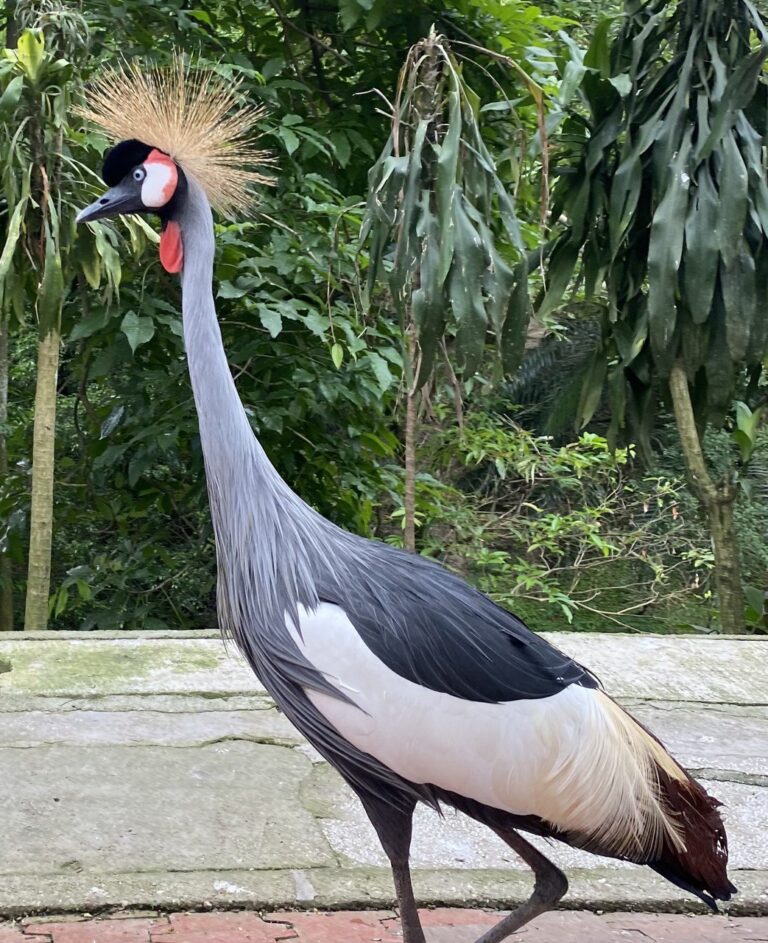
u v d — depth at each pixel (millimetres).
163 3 6012
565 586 8430
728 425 6387
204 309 2352
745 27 5133
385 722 2062
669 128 5066
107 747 3422
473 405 8047
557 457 7555
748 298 5016
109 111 2541
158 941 2395
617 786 2113
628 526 8508
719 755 3672
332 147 5988
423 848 2934
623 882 2820
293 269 5453
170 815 2979
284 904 2574
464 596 2266
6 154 4570
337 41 6602
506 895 2688
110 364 5523
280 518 2262
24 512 6207
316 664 2107
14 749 3352
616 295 5465
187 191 2445
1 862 2654
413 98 4598
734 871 2881
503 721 2062
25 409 7484
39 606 5074
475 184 4582
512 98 6289
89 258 4875
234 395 2318
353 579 2201
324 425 6094
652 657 4812
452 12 6250
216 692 3977
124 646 4523
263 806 3078
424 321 4465
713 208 4961
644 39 5148
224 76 5184
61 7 4805
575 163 5594
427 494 6875
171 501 6297
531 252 5598
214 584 6297
